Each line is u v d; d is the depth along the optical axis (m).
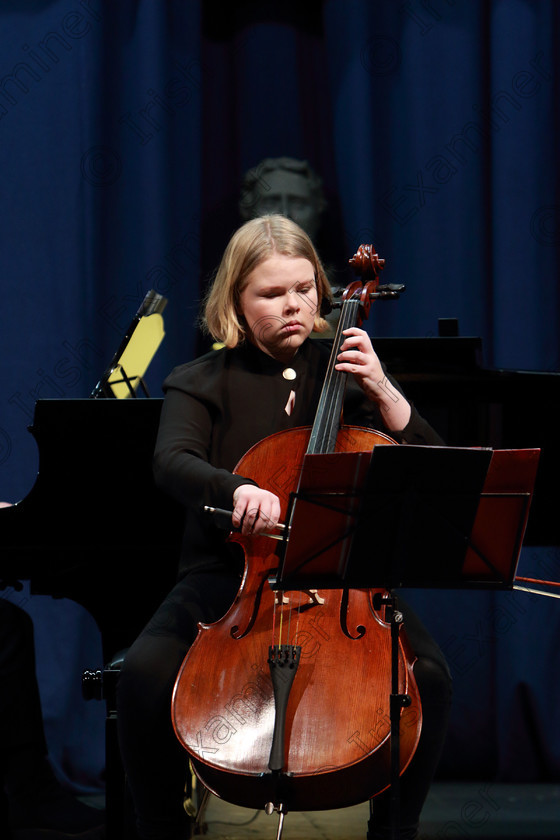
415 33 13.95
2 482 13.37
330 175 14.59
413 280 13.96
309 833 10.17
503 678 13.18
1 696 8.76
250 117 14.48
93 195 13.74
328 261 14.27
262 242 7.46
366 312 7.97
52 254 13.64
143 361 10.20
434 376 9.82
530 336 13.49
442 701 6.76
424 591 13.61
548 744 12.96
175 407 7.61
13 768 8.79
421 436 7.45
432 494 5.78
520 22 13.63
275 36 14.52
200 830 10.08
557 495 9.68
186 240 14.13
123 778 7.54
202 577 7.36
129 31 13.97
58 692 12.89
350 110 13.88
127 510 8.95
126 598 9.06
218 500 6.64
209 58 14.65
